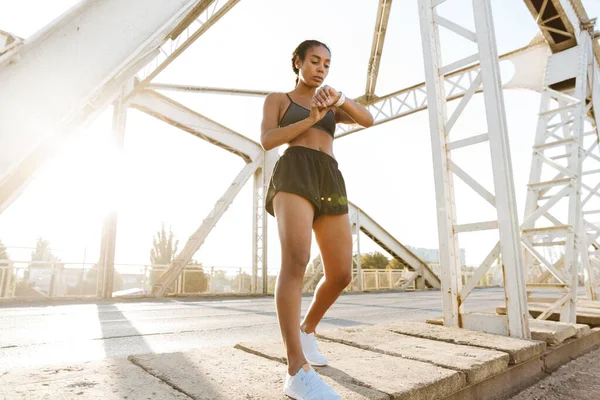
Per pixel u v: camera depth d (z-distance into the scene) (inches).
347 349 89.6
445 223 129.7
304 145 65.7
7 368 110.5
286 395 55.3
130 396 54.0
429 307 347.3
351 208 756.6
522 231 178.1
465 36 138.3
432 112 139.2
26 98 43.8
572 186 189.3
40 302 389.1
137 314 276.8
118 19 53.7
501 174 120.1
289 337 55.6
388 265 1660.9
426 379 63.4
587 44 296.5
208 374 65.9
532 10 281.7
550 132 237.3
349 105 65.3
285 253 58.6
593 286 270.1
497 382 80.5
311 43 70.2
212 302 428.8
